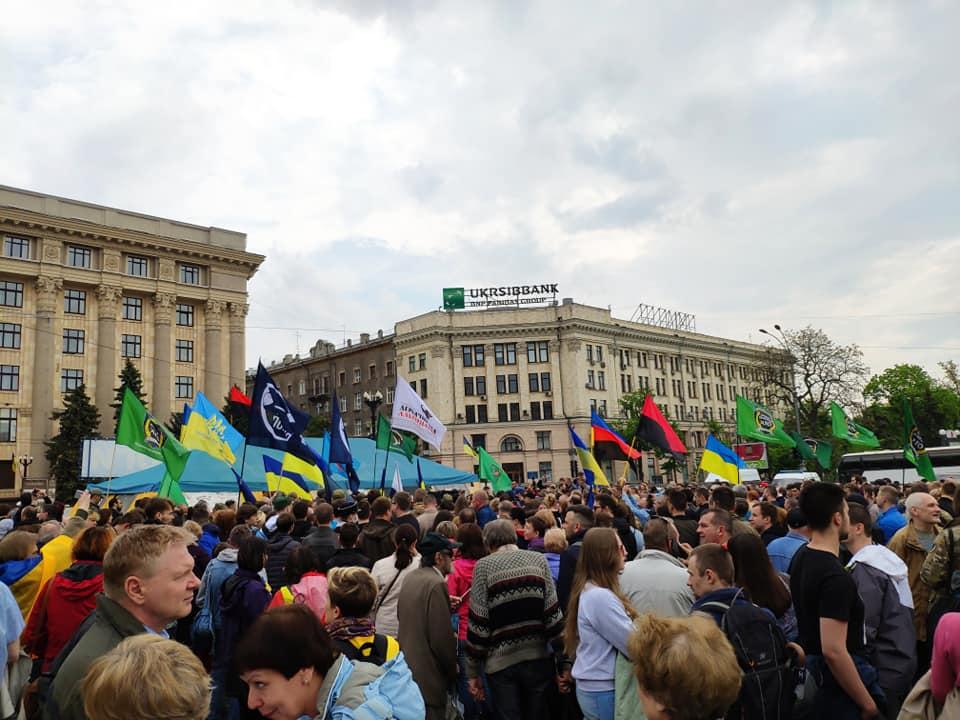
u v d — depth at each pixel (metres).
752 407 21.47
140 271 56.50
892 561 4.69
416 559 6.11
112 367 53.47
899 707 4.61
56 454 46.34
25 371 49.97
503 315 71.38
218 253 59.91
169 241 57.06
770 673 3.65
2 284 49.97
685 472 73.12
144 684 2.08
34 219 50.31
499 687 5.20
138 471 18.88
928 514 6.10
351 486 14.84
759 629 3.76
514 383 70.50
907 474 34.25
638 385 76.50
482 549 6.88
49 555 6.37
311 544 7.87
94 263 53.94
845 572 4.05
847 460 36.22
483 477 24.16
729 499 7.94
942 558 5.25
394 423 15.28
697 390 83.69
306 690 2.51
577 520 7.53
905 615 4.59
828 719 3.97
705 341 85.94
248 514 9.38
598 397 71.38
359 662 2.74
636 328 78.06
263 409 12.01
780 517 8.01
